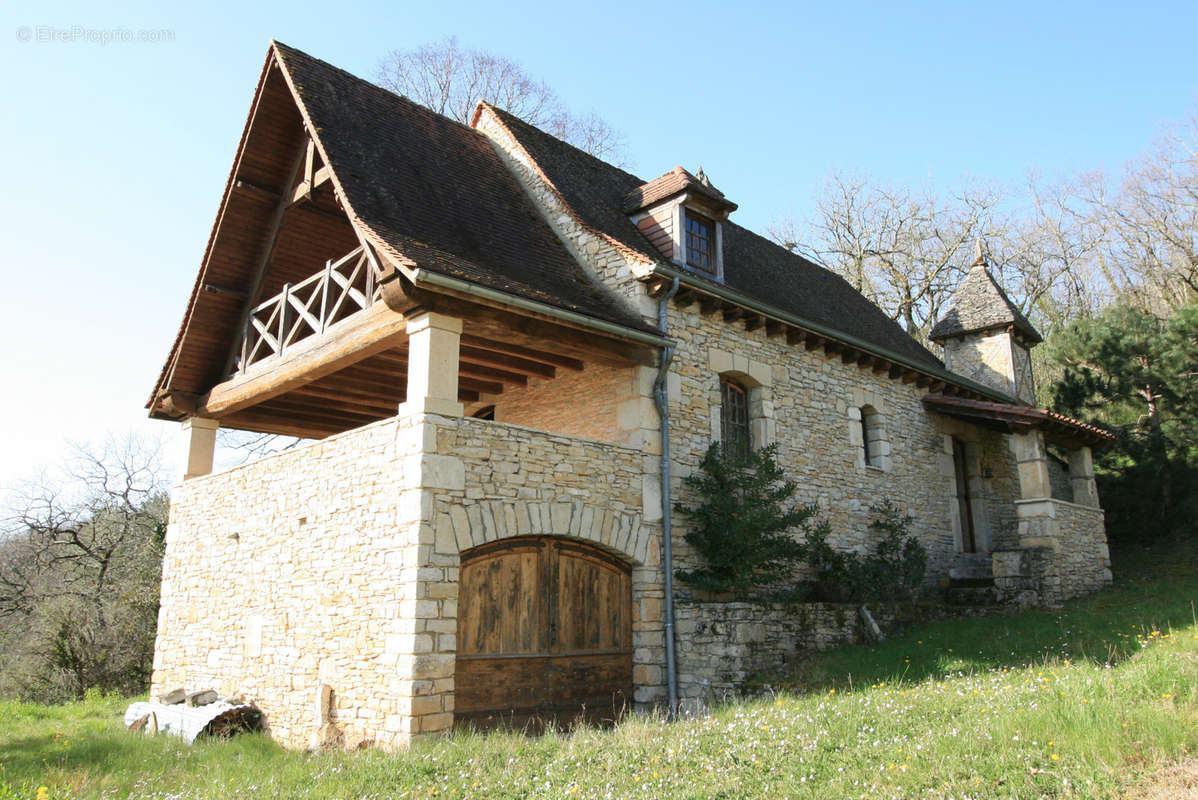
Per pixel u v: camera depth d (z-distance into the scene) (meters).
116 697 17.53
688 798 5.28
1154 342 17.98
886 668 10.12
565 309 9.35
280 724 9.60
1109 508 18.67
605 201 13.55
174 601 12.40
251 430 14.12
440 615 8.12
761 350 12.77
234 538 11.26
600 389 11.26
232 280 12.41
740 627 10.38
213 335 12.69
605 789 5.62
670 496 10.72
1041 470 14.49
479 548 8.88
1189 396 17.62
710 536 10.67
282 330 11.33
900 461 15.18
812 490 13.05
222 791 6.41
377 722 8.16
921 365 15.66
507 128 13.59
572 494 9.56
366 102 11.62
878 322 19.33
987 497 17.42
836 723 6.76
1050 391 20.16
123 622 19.80
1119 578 15.80
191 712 10.13
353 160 10.07
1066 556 14.35
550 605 9.38
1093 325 18.92
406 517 8.28
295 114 11.30
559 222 12.30
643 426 10.63
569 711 9.30
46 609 20.61
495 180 12.57
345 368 11.31
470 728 8.03
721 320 12.16
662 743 6.79
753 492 11.00
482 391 13.07
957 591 14.18
